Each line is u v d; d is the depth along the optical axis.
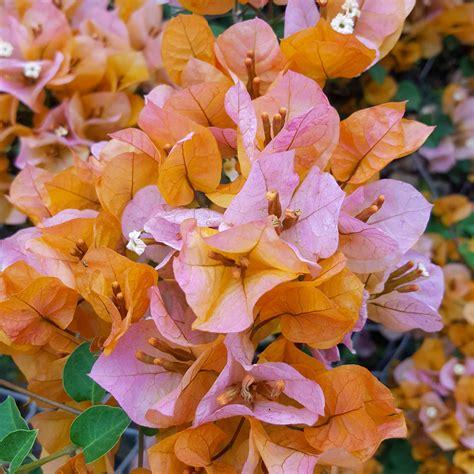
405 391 0.57
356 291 0.30
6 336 0.33
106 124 0.49
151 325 0.31
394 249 0.31
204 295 0.29
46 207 0.36
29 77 0.47
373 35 0.36
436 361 0.57
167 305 0.32
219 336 0.29
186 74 0.35
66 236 0.33
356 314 0.30
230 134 0.33
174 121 0.32
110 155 0.35
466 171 0.60
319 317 0.30
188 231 0.29
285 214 0.30
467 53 0.58
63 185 0.35
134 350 0.31
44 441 0.35
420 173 0.60
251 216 0.30
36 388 0.35
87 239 0.33
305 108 0.32
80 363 0.33
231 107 0.31
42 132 0.48
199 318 0.28
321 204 0.30
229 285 0.29
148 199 0.33
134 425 0.52
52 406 0.36
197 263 0.29
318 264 0.30
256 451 0.29
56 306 0.33
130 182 0.33
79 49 0.47
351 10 0.35
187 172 0.32
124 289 0.31
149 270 0.31
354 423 0.30
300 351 0.31
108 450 0.31
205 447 0.30
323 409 0.29
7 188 0.51
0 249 0.35
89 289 0.31
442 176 0.61
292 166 0.29
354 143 0.33
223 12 0.40
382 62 0.55
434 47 0.55
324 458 0.29
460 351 0.58
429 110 0.57
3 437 0.32
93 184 0.35
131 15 0.52
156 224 0.31
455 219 0.57
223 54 0.35
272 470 0.29
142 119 0.32
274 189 0.30
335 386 0.31
